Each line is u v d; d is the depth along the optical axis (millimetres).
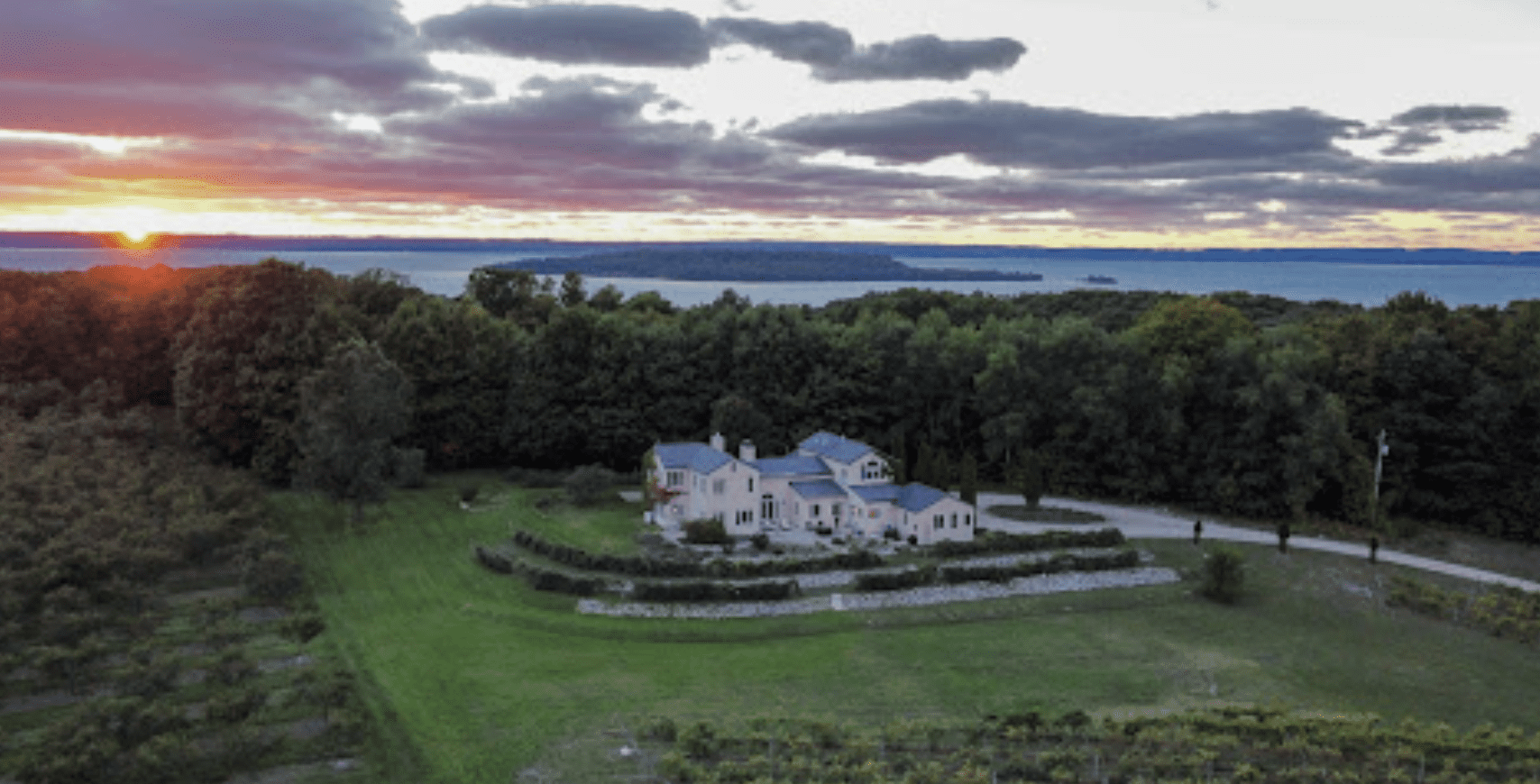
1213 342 102312
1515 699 59625
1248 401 94688
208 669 53125
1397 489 98188
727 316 112250
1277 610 72938
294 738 49594
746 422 100688
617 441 105875
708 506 82500
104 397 101188
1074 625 69000
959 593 72562
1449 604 73000
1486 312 106312
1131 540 85500
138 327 111938
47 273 128125
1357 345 103812
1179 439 102438
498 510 91000
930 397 111625
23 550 60781
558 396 106625
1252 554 83375
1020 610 71062
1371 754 48656
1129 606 72875
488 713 53438
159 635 59906
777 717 52500
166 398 114250
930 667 61219
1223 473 98875
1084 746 49531
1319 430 91938
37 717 50125
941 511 82188
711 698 55844
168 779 45094
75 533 63469
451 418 105312
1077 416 103375
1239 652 65562
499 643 63812
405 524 86875
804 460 89562
